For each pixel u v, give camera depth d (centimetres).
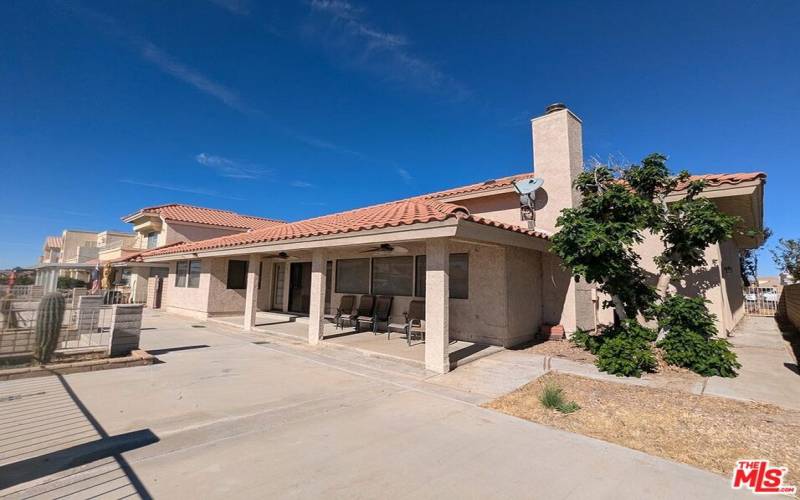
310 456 397
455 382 689
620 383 671
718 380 677
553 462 392
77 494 319
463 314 1065
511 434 464
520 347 984
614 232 790
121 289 2683
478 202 1319
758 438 448
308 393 625
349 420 505
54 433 447
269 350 995
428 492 331
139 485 335
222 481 344
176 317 1811
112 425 475
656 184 880
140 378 705
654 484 351
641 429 480
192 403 566
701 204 812
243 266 1806
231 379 707
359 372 764
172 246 2133
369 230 873
